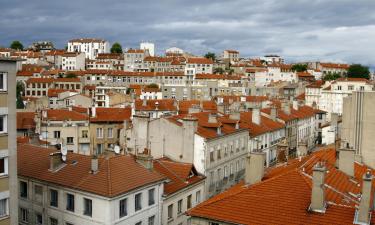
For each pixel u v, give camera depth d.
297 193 34.12
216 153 67.19
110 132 91.94
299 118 114.25
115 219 43.66
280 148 79.06
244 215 33.22
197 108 85.12
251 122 88.19
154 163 57.69
